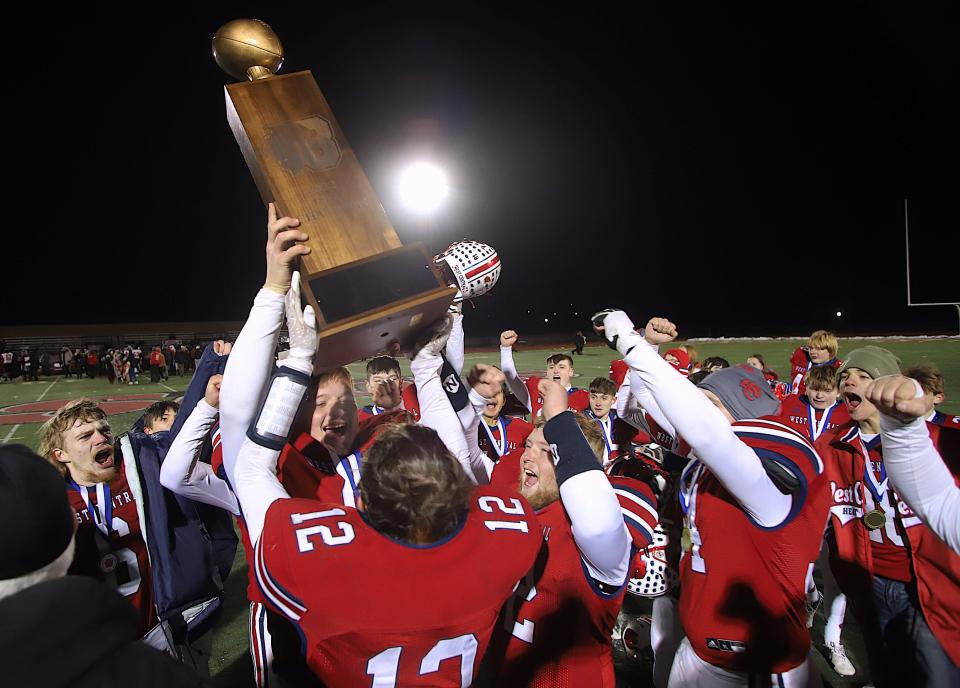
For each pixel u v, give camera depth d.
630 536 1.76
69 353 30.41
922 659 2.53
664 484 2.81
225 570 3.06
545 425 1.72
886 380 1.66
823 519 1.99
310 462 2.17
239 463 1.43
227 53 1.66
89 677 0.75
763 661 1.98
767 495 1.86
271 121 1.61
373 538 1.29
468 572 1.31
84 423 2.59
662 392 1.75
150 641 2.52
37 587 0.78
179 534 2.57
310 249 1.40
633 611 4.19
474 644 1.35
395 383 3.87
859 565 2.79
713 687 2.11
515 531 1.44
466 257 1.88
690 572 2.18
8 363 28.06
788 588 1.97
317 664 1.29
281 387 1.41
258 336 1.39
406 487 1.28
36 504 0.94
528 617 1.86
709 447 1.75
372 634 1.22
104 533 2.58
